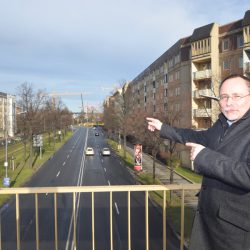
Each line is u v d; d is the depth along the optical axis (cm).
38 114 6091
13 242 1927
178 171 4350
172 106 5712
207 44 4438
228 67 4228
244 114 304
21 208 2664
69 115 14638
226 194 292
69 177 4284
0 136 10788
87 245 1880
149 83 7819
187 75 4991
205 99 4562
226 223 292
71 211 2578
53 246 1855
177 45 5397
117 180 4034
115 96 9781
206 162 281
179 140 376
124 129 6288
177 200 2456
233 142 295
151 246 1827
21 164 5241
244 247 282
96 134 12744
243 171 266
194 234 323
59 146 8419
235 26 4119
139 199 2883
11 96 11925
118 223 2267
